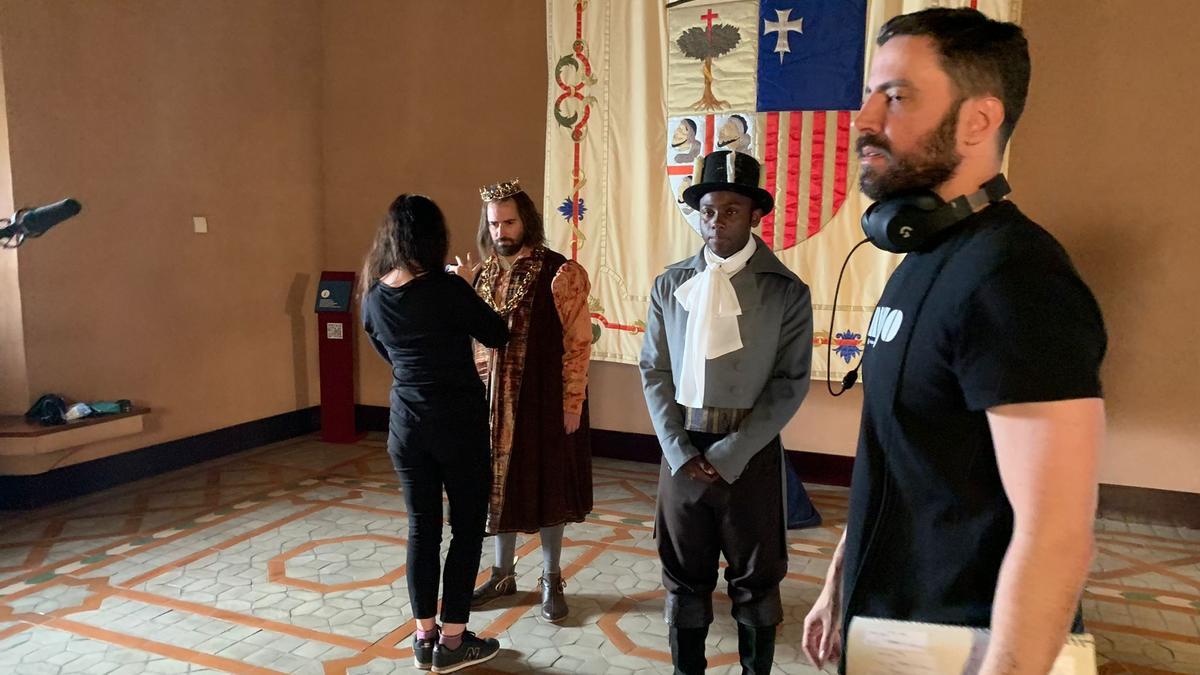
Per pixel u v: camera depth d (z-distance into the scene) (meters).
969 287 0.84
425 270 2.07
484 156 4.89
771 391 1.82
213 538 3.35
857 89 3.76
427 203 2.12
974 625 0.90
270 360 5.02
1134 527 3.66
